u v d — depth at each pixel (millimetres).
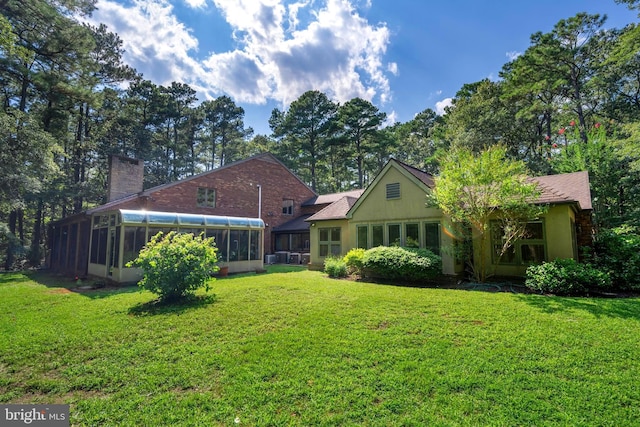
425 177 13609
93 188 26172
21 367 4594
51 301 8977
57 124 23125
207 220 14797
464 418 3180
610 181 17359
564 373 4020
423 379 3936
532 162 23047
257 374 4184
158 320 6668
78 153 28031
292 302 8094
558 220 10000
